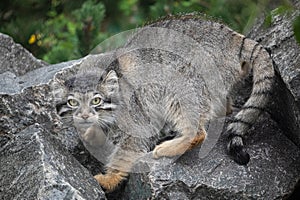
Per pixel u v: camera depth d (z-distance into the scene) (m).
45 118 11.44
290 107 10.73
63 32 18.91
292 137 11.16
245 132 11.11
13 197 9.82
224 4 14.69
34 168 9.91
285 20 11.73
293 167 10.89
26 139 10.55
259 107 11.22
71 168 10.27
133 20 18.81
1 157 10.61
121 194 11.33
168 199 10.30
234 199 10.46
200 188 10.43
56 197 9.41
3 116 11.23
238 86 11.80
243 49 11.59
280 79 10.88
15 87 11.72
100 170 11.62
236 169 10.72
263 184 10.61
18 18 16.91
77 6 17.95
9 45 13.73
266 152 11.05
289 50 11.15
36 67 13.84
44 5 17.38
